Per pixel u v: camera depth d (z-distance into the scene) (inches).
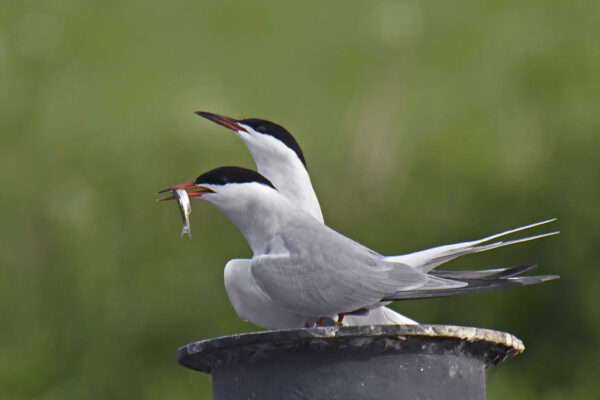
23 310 530.9
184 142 540.4
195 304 505.7
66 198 545.0
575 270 492.7
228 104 602.5
